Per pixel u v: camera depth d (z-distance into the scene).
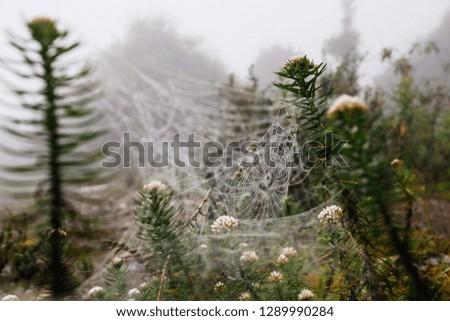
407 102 4.98
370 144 1.28
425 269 1.76
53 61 1.78
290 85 1.58
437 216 2.88
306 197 3.15
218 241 2.17
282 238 2.47
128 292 1.90
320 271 1.96
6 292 2.08
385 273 1.53
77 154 1.79
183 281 1.80
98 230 1.86
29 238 2.33
